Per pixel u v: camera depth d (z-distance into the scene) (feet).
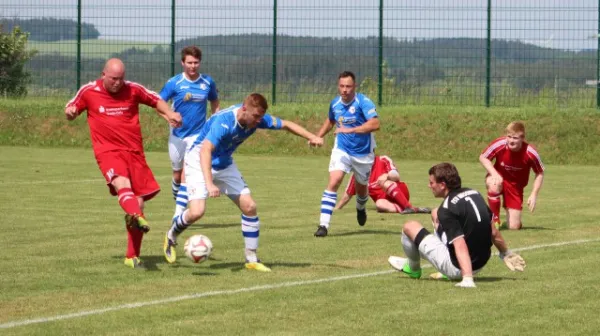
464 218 35.12
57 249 44.68
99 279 36.94
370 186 63.05
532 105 117.60
